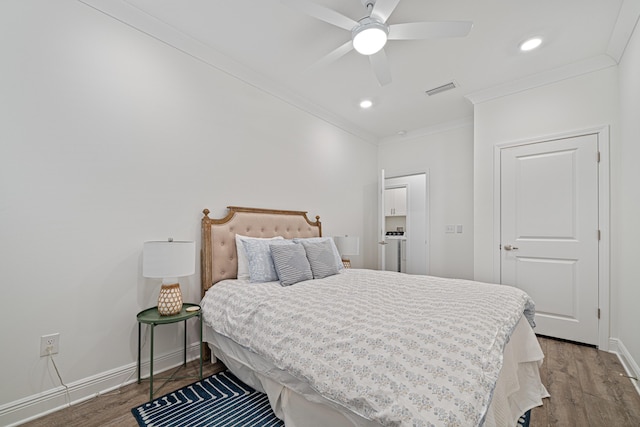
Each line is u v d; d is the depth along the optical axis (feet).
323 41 7.65
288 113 10.54
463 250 12.86
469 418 2.56
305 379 3.91
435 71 9.03
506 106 10.07
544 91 9.36
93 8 6.00
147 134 6.77
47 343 5.27
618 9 6.38
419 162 14.30
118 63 6.33
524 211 9.71
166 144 7.11
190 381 6.32
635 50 6.69
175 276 5.98
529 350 5.72
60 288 5.45
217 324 6.28
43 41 5.36
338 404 3.52
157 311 6.41
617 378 6.55
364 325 4.15
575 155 8.84
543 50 7.95
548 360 7.56
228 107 8.54
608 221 8.26
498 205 10.18
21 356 5.01
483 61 8.48
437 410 2.65
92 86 5.95
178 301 6.29
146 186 6.72
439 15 6.63
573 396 5.83
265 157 9.64
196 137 7.73
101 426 4.83
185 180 7.47
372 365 3.37
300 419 4.33
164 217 7.02
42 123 5.32
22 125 5.11
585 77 8.68
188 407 5.32
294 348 4.31
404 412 2.74
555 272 9.14
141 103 6.68
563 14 6.56
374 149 15.48
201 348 6.44
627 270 7.38
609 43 7.58
